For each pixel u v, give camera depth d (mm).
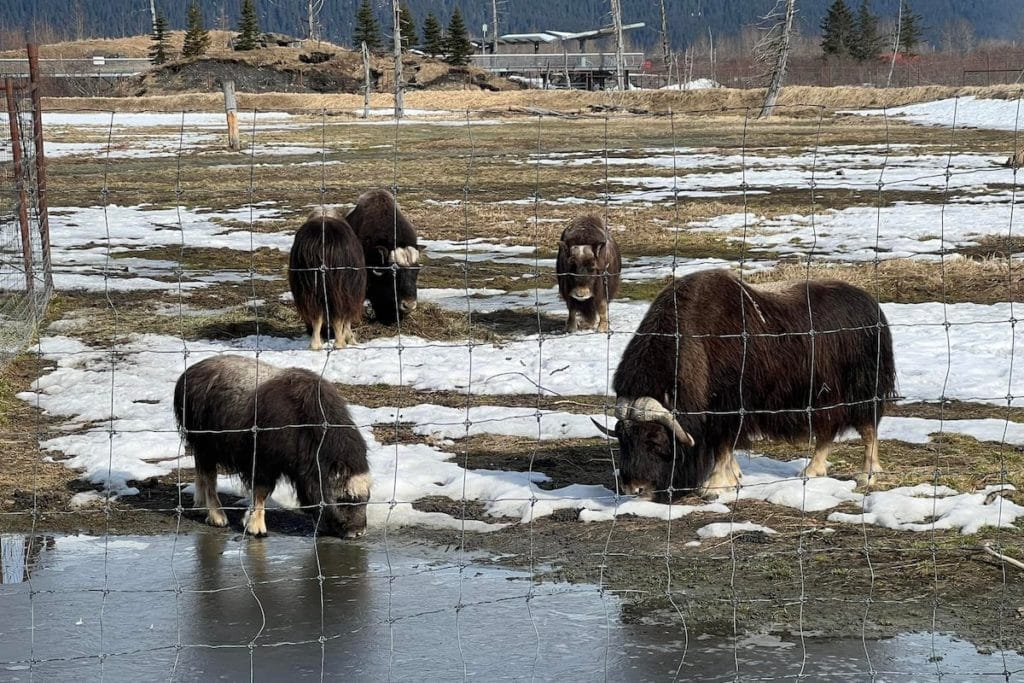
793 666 5855
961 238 20469
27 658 6059
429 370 12305
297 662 6000
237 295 16562
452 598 6805
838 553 7285
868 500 8180
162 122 61688
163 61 100875
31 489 8852
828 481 8500
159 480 9109
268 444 7762
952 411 10656
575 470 9195
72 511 8430
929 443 9531
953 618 6391
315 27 119750
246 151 41188
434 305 15523
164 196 28219
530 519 7910
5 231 14945
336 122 61219
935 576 6918
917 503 8000
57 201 27234
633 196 27453
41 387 11883
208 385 8070
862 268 17328
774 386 8188
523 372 12203
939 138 43594
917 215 23219
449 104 76062
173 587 7039
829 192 27438
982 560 7129
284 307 15617
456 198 27484
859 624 6336
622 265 18828
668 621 6426
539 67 99438
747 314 8070
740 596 6719
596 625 6391
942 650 6020
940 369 11977
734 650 6055
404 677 5812
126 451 9680
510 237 22078
